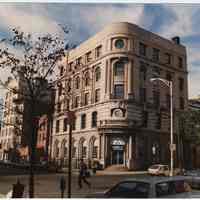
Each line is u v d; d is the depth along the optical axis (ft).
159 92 177.37
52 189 69.97
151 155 164.04
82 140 176.45
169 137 176.35
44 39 43.50
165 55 186.29
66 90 49.96
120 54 162.81
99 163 154.30
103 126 153.69
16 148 198.90
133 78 162.50
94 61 176.35
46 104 44.55
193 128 143.02
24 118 44.09
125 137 154.30
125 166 150.82
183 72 195.83
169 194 27.20
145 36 174.29
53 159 194.29
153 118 169.89
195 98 204.44
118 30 165.68
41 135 225.15
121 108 156.25
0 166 187.21
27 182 87.15
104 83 164.04
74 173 134.62
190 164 187.62
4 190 67.31
